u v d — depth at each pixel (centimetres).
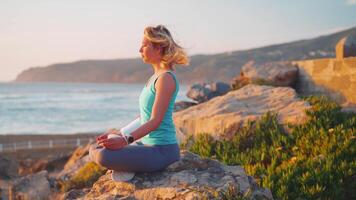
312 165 714
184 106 1488
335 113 904
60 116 7944
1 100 12000
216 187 417
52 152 3494
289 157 796
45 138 4103
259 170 735
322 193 627
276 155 797
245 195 416
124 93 18412
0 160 2939
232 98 1105
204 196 401
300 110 936
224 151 866
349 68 1200
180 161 453
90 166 943
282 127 898
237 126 930
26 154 3406
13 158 3191
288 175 675
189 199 399
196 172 445
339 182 654
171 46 402
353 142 780
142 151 415
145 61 415
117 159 412
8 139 4031
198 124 1009
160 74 400
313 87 1343
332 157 732
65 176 1035
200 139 945
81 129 6269
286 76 1407
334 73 1255
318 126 866
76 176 940
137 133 398
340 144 777
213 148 912
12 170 2877
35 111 8788
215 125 960
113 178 436
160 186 424
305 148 805
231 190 415
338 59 1240
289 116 917
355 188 652
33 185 1075
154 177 438
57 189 1014
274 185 655
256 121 924
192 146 938
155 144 419
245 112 980
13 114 8200
